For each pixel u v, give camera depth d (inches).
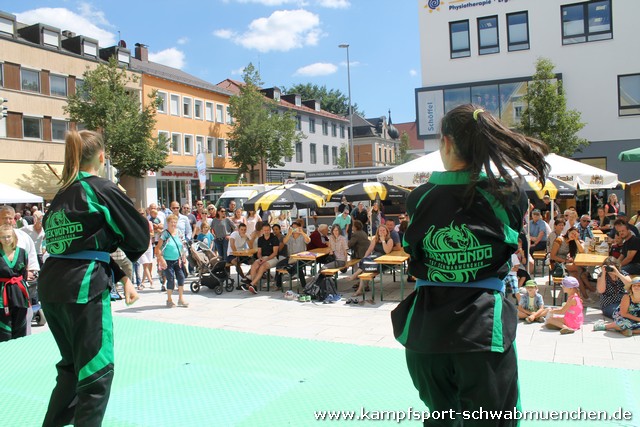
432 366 76.0
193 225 644.1
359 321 327.6
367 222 768.9
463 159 77.2
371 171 1000.9
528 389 163.5
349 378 173.0
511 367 74.8
